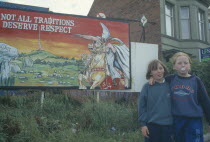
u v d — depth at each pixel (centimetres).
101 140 528
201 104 305
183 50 1467
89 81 903
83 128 590
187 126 293
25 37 834
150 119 310
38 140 478
